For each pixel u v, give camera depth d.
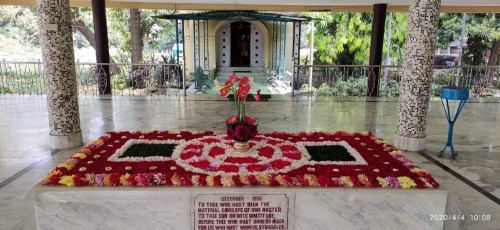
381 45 8.94
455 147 4.93
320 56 15.83
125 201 2.75
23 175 3.79
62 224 2.79
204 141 3.83
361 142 3.96
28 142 4.92
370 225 2.81
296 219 2.80
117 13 16.03
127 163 3.23
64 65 4.50
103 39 8.59
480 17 15.59
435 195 2.77
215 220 2.79
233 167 3.10
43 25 4.35
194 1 8.89
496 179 3.82
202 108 7.33
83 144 4.87
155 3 9.89
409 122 4.68
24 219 2.91
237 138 3.39
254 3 9.05
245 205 2.76
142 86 10.77
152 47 17.55
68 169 3.06
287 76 13.27
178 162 3.24
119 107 7.36
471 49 16.19
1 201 3.22
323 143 3.89
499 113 7.29
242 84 3.31
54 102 4.54
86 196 2.73
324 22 15.38
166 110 7.12
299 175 2.94
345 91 11.34
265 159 3.32
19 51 17.83
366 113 7.06
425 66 4.51
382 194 2.76
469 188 3.59
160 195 2.73
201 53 13.99
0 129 5.58
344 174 3.00
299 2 8.86
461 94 4.23
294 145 3.75
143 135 4.11
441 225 2.81
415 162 4.31
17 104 7.50
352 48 15.51
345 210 2.78
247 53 15.15
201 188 2.76
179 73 10.20
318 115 6.85
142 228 2.80
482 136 5.53
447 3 8.86
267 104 7.87
